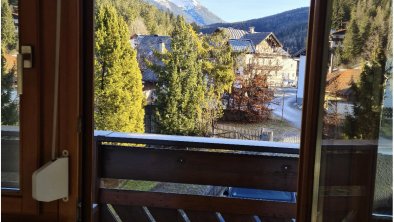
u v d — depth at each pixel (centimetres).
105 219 231
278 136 561
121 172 227
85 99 133
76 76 128
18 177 134
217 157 219
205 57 575
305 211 134
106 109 566
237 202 217
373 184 132
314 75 128
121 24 559
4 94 131
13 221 134
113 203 228
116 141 224
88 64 132
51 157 130
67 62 127
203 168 220
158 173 224
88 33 131
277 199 220
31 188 132
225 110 578
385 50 127
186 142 220
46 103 129
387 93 128
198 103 580
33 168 131
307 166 132
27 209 132
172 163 223
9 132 133
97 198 227
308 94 130
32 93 129
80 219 136
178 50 575
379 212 132
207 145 219
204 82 578
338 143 132
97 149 225
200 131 583
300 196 135
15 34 128
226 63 571
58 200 132
